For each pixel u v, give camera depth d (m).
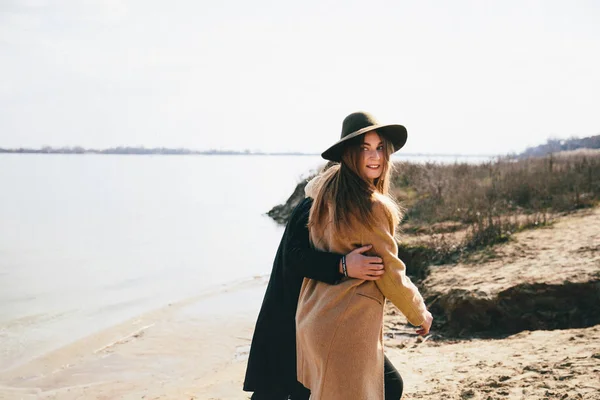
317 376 2.62
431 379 4.74
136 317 9.08
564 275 7.37
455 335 7.18
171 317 9.07
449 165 22.19
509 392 3.95
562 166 18.34
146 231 22.22
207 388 5.64
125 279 12.59
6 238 20.19
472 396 4.03
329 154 2.64
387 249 2.55
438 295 8.10
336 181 2.69
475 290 7.50
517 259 8.96
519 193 14.72
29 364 6.80
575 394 3.65
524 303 7.12
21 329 8.39
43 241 19.34
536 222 11.43
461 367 5.00
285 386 2.91
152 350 7.37
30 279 12.63
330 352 2.54
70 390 5.95
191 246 17.94
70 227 23.58
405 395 4.35
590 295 6.96
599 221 10.99
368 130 2.54
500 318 7.12
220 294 10.86
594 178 15.25
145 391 5.83
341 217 2.59
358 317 2.56
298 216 2.89
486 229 10.72
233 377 6.06
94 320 8.94
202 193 48.47
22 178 76.06
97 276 12.97
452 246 10.37
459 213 13.50
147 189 54.91
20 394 5.87
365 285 2.60
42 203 37.25
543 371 4.29
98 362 6.90
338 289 2.59
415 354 6.17
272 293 3.00
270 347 2.95
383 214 2.57
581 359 4.43
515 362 4.78
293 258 2.74
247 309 9.62
